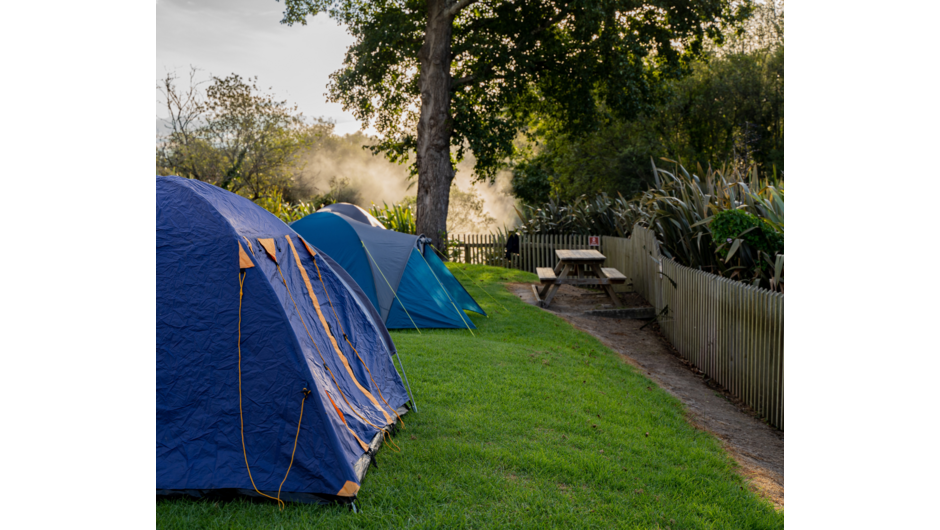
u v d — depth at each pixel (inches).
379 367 232.5
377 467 181.9
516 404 247.6
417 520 152.8
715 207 423.5
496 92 826.8
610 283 515.8
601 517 159.5
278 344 167.5
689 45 882.1
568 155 1371.8
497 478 177.6
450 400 249.9
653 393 291.1
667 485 183.0
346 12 852.6
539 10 829.8
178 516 147.8
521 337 401.7
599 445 211.0
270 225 205.9
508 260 852.6
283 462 162.1
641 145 1307.8
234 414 163.8
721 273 400.2
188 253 170.7
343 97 888.3
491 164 845.2
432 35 747.4
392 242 432.1
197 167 981.2
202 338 165.9
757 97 1354.6
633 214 695.7
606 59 818.2
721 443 232.8
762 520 162.7
